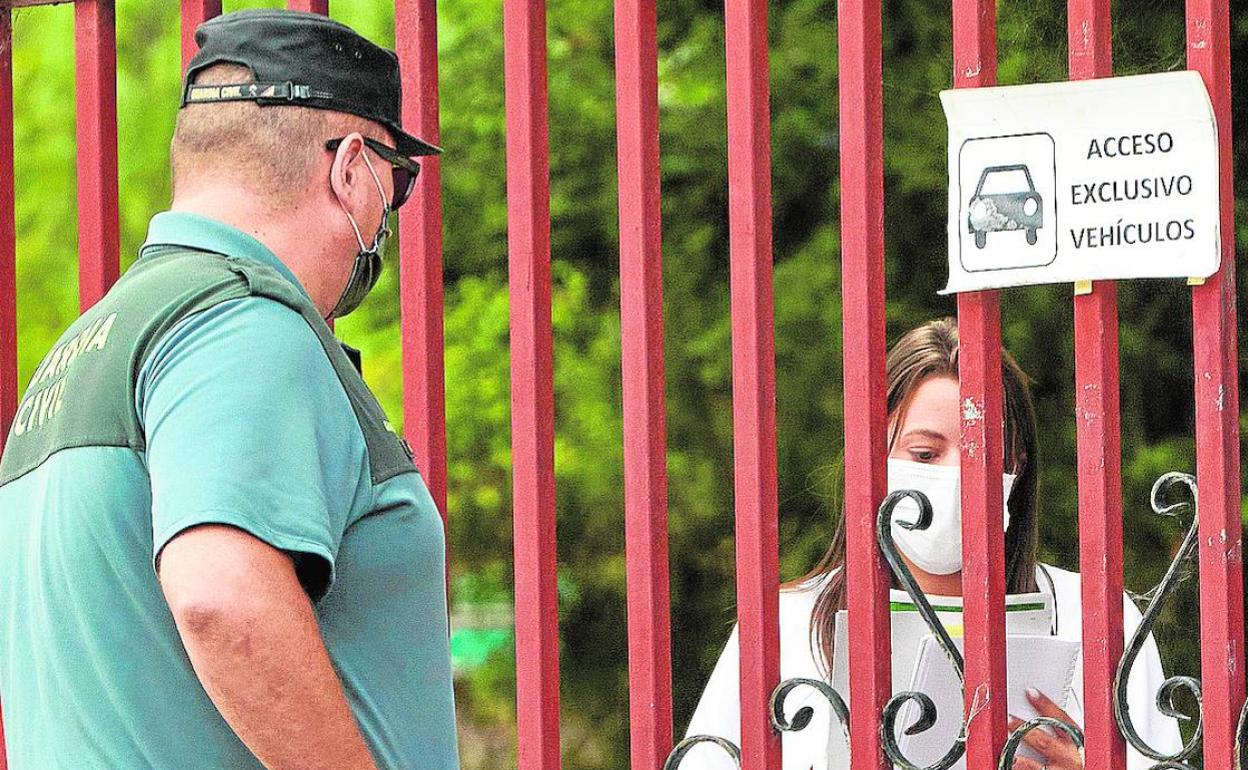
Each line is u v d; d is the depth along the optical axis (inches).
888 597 311.0
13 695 278.8
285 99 285.6
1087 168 291.6
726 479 876.0
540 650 333.4
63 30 1036.5
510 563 933.2
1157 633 714.8
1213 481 283.7
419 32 347.6
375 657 273.0
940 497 460.1
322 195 290.0
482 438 904.9
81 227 378.6
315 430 256.7
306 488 250.2
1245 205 757.9
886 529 306.7
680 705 890.7
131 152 999.6
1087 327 294.7
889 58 835.4
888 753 307.0
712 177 866.8
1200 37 286.4
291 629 240.8
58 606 263.0
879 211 310.0
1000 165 297.9
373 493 271.1
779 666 318.0
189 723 259.4
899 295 832.3
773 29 855.7
